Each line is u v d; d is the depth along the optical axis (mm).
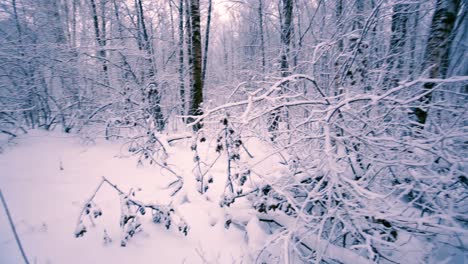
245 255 2779
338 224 3014
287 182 3037
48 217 2879
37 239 2545
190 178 3922
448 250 2676
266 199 3143
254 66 7078
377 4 3736
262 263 2619
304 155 3383
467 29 4555
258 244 2805
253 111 3406
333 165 2512
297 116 3979
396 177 3059
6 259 2266
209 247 2887
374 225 2801
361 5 5145
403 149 2848
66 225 2814
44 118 5969
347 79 3936
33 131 5328
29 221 2770
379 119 3252
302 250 2871
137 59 7305
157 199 3488
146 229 2982
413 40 4746
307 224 2555
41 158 4223
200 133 3533
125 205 2744
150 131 4590
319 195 2660
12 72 5496
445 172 2977
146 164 4590
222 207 3330
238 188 3404
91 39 7121
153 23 10797
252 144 4289
